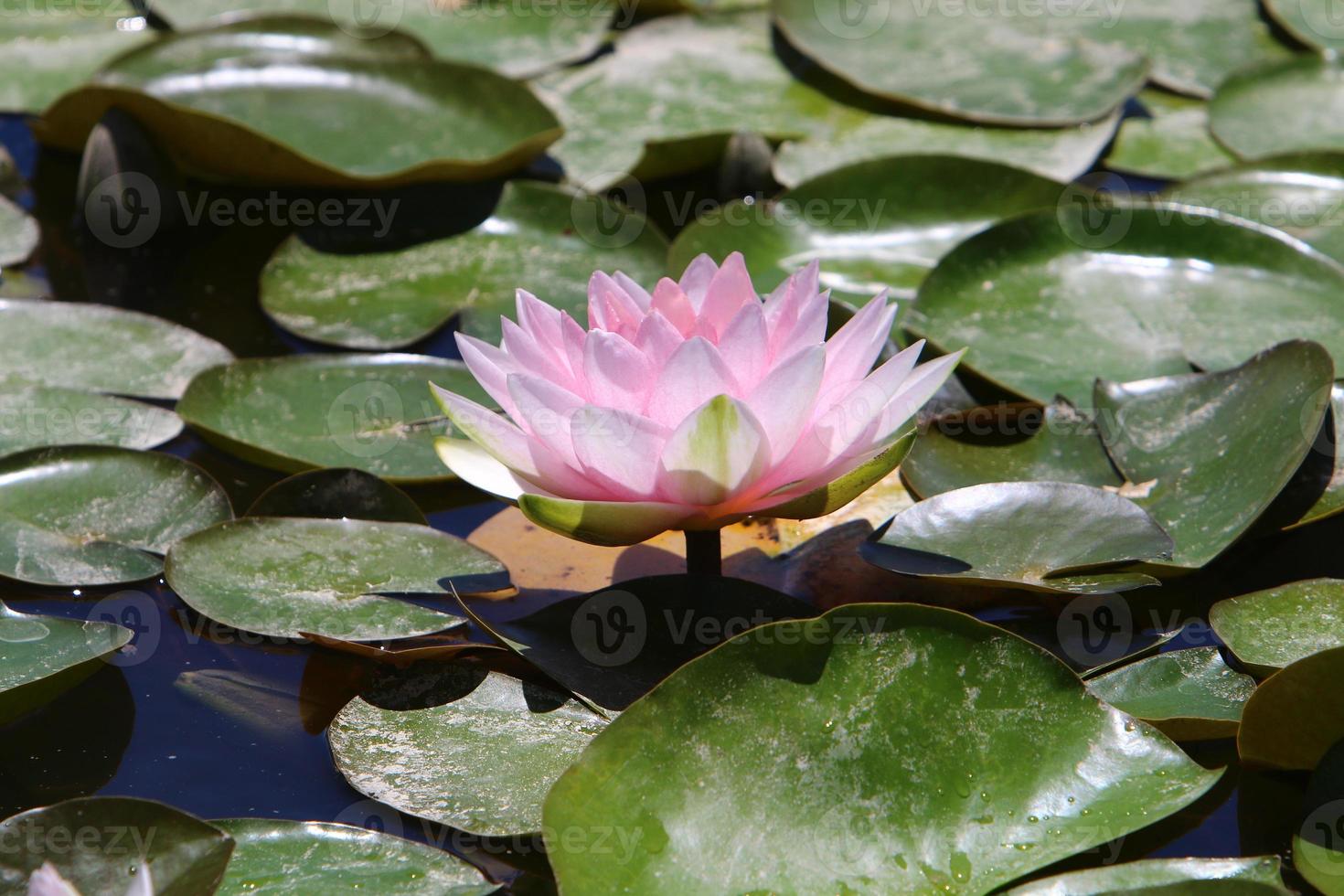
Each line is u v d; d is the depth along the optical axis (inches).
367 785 114.0
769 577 117.1
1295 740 113.8
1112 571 115.6
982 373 119.3
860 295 122.5
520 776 114.0
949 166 124.0
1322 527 117.2
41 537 117.2
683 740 113.6
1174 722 114.1
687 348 114.2
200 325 122.8
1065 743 113.7
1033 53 128.6
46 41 130.9
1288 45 129.0
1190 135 126.6
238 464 119.3
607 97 129.0
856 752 113.6
